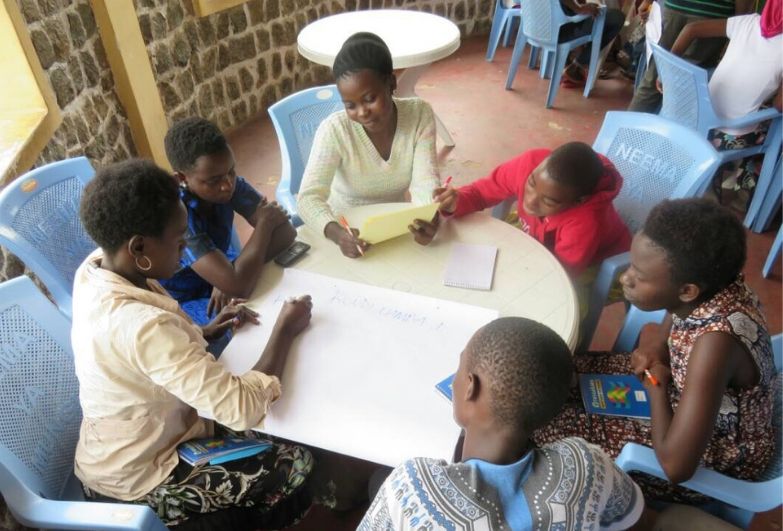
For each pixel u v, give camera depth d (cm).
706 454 120
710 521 116
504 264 146
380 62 156
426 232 151
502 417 79
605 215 170
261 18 384
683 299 115
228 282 137
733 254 109
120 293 110
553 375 78
